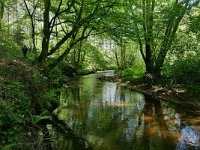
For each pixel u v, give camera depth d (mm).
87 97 20422
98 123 12875
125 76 33219
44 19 18234
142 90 23766
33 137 8578
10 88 9938
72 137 10648
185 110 15766
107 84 30344
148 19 22875
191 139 10648
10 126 8008
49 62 20078
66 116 13969
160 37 23172
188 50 20297
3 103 8391
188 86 19672
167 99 19172
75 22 18391
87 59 57062
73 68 43406
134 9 19906
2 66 11695
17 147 7375
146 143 10141
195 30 19391
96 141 10289
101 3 18797
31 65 15898
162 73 24609
